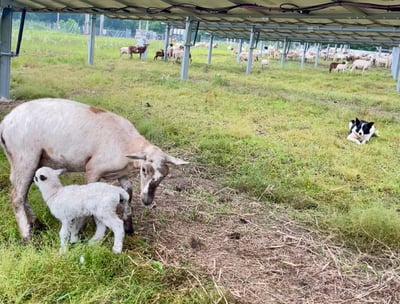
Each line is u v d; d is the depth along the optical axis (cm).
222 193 533
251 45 2142
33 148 365
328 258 399
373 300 341
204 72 2006
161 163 361
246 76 1991
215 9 807
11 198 380
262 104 1143
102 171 375
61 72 1434
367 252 414
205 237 418
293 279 362
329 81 2044
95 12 1022
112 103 934
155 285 321
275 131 870
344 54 4334
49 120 365
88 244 351
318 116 1052
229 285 341
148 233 409
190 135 768
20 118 367
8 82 922
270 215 483
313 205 520
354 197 545
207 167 623
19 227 363
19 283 294
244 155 688
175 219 447
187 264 360
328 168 650
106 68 1733
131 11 971
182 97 1136
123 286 316
